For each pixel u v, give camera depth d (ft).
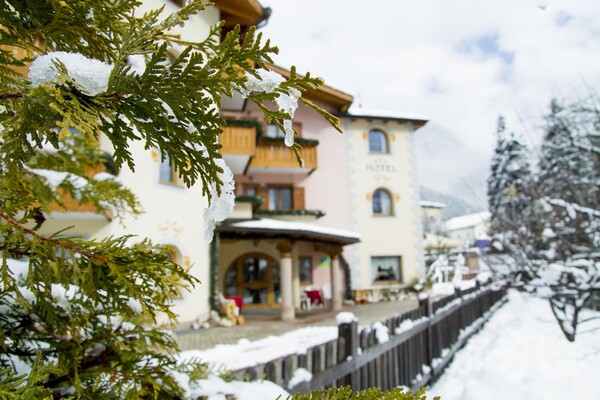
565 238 19.62
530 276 20.66
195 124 2.94
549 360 20.08
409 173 57.26
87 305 4.80
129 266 3.67
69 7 3.30
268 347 19.58
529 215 22.24
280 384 8.08
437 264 72.23
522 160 81.25
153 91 2.83
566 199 21.48
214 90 2.84
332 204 53.67
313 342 20.40
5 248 3.62
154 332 5.43
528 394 15.01
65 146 7.54
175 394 5.33
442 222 126.11
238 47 2.79
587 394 15.26
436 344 19.51
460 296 27.22
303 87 3.00
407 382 15.48
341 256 52.90
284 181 52.03
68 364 4.85
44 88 2.53
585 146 23.13
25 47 3.44
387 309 41.45
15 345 4.68
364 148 56.24
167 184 29.55
